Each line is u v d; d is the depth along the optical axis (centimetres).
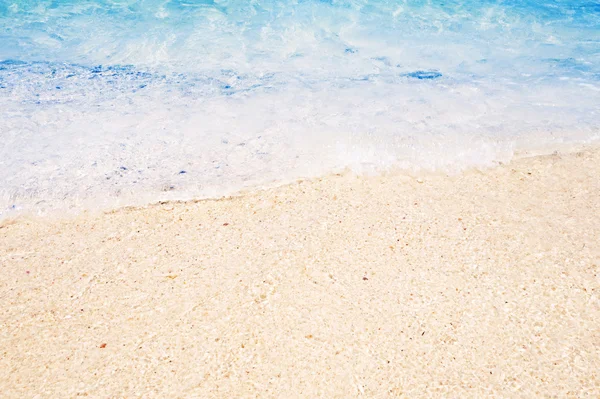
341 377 308
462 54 750
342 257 395
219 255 401
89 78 683
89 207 457
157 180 491
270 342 329
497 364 314
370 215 440
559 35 812
